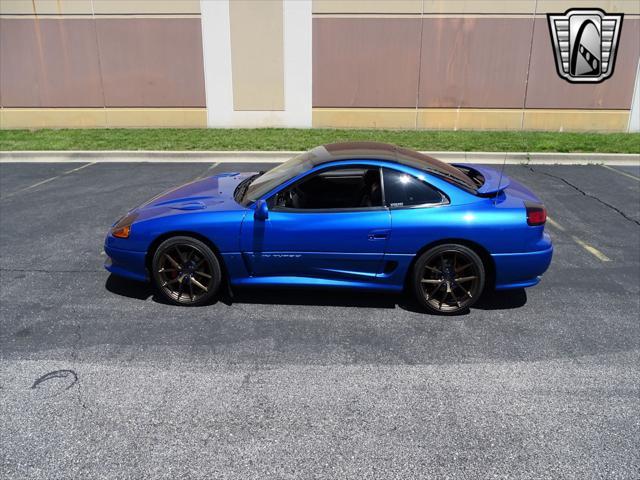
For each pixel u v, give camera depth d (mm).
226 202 4660
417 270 4340
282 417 3164
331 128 14227
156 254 4465
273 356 3824
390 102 14023
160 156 10953
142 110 14336
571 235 6438
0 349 3900
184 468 2770
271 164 10445
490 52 13469
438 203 4316
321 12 13406
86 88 14250
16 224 6820
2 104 14289
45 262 5566
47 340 4031
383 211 4301
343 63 13773
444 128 14172
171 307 4586
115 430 3057
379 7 13297
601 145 11594
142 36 13781
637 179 9203
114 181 9078
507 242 4262
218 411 3221
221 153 10852
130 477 2711
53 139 12633
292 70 13891
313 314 4469
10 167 10320
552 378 3562
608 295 4836
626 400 3334
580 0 12922
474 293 4375
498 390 3434
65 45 13906
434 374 3607
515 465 2793
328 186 4438
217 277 4496
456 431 3049
